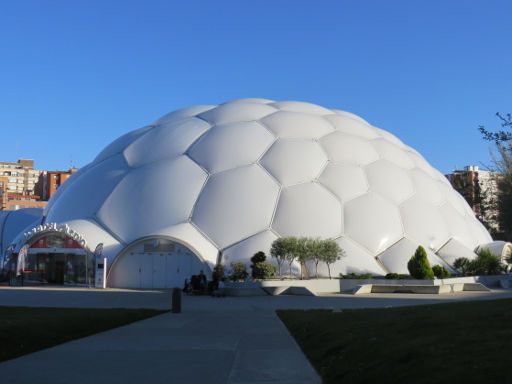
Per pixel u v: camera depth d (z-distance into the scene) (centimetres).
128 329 1416
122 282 3188
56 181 11612
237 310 1959
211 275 3000
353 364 849
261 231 3131
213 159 3447
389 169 3612
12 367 923
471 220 4028
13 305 2091
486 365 699
